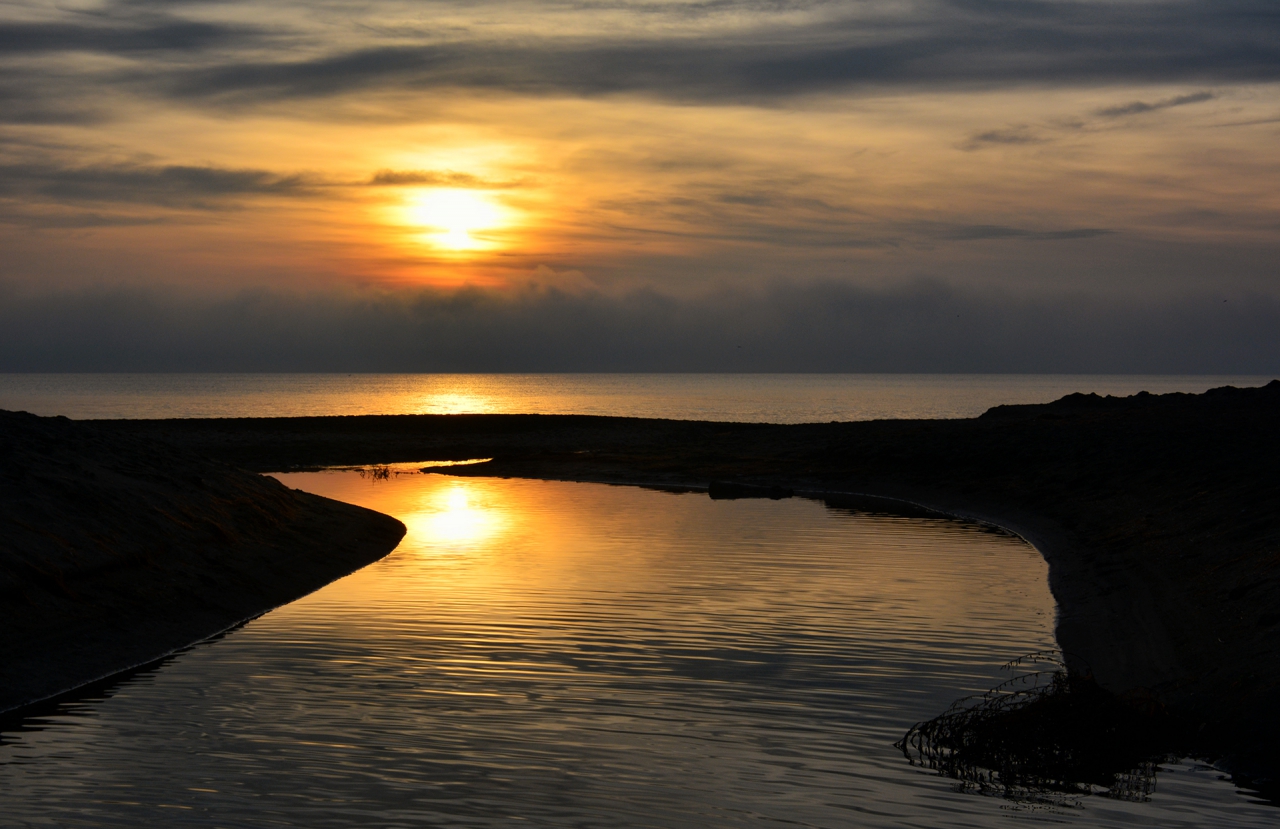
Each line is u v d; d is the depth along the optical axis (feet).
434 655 57.77
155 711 47.62
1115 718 44.34
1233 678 50.16
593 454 219.20
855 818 36.65
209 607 69.00
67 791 37.96
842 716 47.42
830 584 79.92
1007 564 91.30
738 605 71.56
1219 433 162.61
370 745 42.86
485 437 260.21
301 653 58.54
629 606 71.20
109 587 65.57
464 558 92.89
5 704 48.32
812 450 208.74
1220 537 83.82
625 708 48.11
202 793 37.86
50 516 70.44
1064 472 146.72
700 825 35.53
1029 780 40.60
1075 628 65.92
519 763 41.01
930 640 62.08
